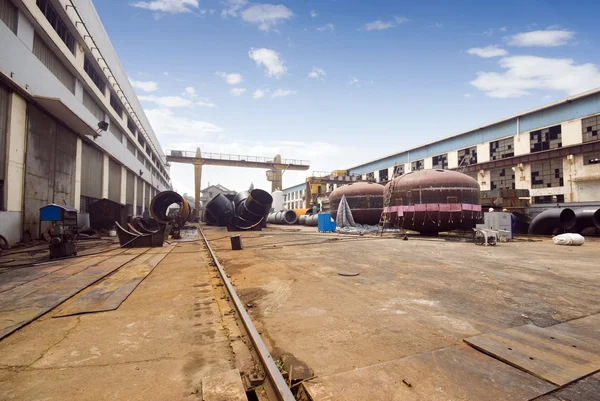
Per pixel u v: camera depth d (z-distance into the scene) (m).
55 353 3.11
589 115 27.84
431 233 19.86
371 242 15.61
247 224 26.75
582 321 4.04
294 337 3.60
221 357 3.01
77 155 19.23
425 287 6.05
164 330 3.75
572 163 28.92
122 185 29.84
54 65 16.36
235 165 49.22
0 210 12.09
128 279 6.75
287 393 2.23
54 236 10.11
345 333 3.71
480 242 14.17
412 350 3.22
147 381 2.55
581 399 2.29
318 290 5.86
